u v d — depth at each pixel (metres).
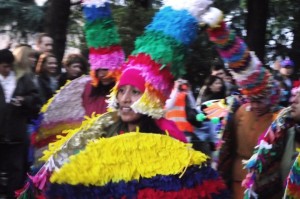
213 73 6.86
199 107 5.64
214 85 6.80
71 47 12.66
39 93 5.78
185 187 2.70
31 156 5.02
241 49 3.76
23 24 11.91
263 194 3.89
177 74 2.88
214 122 5.15
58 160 2.85
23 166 5.95
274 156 3.83
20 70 5.80
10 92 5.73
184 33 2.85
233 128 4.29
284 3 14.07
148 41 2.87
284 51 14.30
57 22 9.70
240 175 4.21
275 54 14.41
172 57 2.83
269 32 14.38
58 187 2.77
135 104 2.81
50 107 4.34
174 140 2.78
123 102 2.85
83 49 11.35
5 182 6.00
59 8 9.67
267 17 12.66
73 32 12.71
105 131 2.95
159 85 2.84
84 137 2.90
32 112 5.77
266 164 3.83
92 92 4.26
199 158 2.73
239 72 3.89
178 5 2.86
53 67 6.07
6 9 11.73
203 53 11.16
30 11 11.75
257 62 3.87
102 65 4.12
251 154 4.19
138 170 2.73
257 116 4.17
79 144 2.88
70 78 6.04
